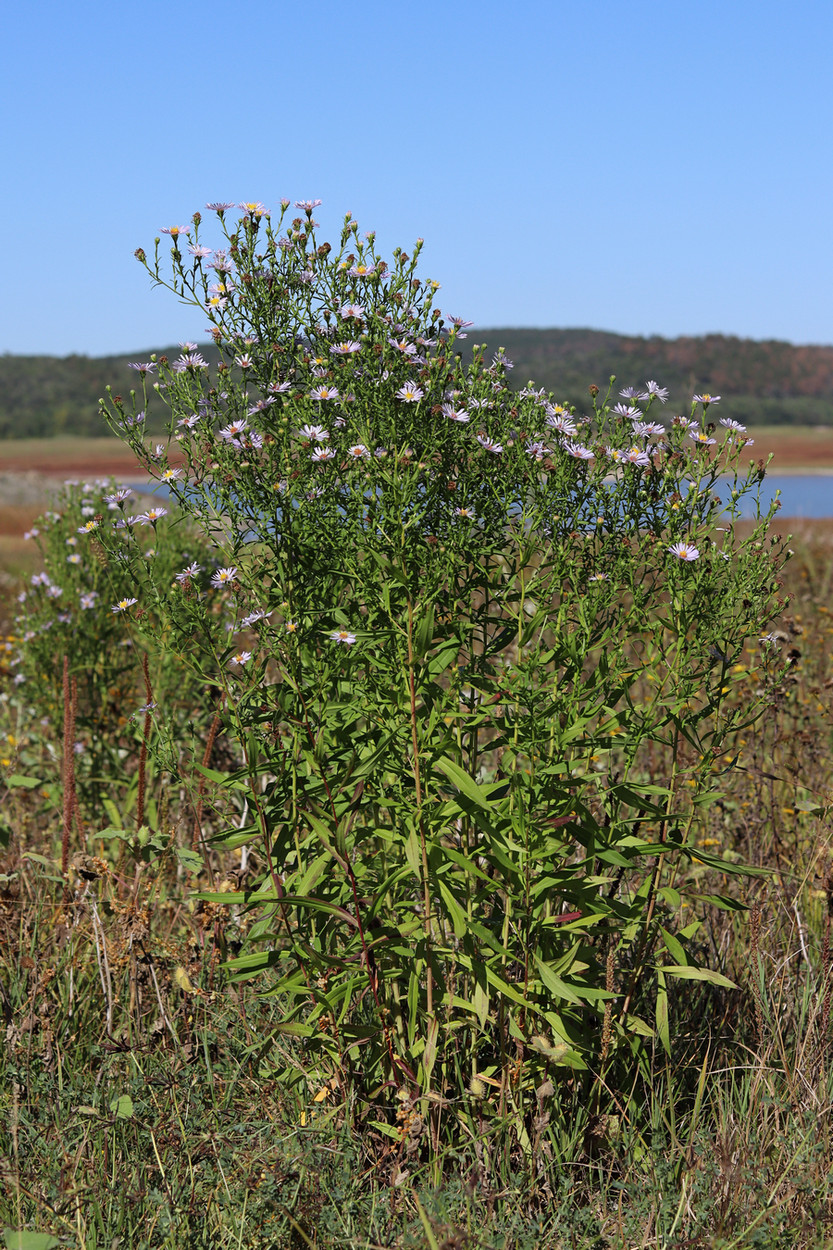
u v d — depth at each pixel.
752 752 4.44
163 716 4.46
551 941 2.90
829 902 3.57
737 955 3.79
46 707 6.04
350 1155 2.72
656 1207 2.58
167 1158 2.78
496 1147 2.84
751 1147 2.82
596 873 3.08
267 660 2.93
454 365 3.01
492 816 2.76
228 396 2.94
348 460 2.84
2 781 5.15
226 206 2.93
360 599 2.84
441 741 2.65
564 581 3.00
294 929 3.09
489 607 3.14
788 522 15.18
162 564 4.78
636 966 2.98
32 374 128.38
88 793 5.42
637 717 2.90
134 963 3.40
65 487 6.62
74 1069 3.24
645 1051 3.19
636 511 2.93
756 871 2.82
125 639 5.98
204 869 3.95
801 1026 3.28
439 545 2.79
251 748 2.85
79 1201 2.62
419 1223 2.51
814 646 6.55
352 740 2.88
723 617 2.88
